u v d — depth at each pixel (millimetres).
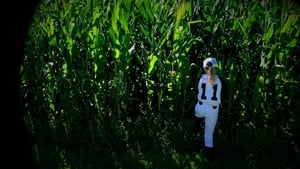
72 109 6020
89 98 6172
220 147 5891
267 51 6199
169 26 6227
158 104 6344
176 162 5469
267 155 5762
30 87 6477
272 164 5570
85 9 6367
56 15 6371
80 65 6180
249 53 6312
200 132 6020
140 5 6504
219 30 6535
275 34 6270
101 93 6039
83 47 6266
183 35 6160
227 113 6414
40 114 6289
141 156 5621
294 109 6355
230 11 6703
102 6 6535
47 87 6137
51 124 6055
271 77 6262
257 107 6203
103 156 5621
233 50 6613
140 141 5934
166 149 5734
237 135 6008
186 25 6184
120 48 5957
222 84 5469
